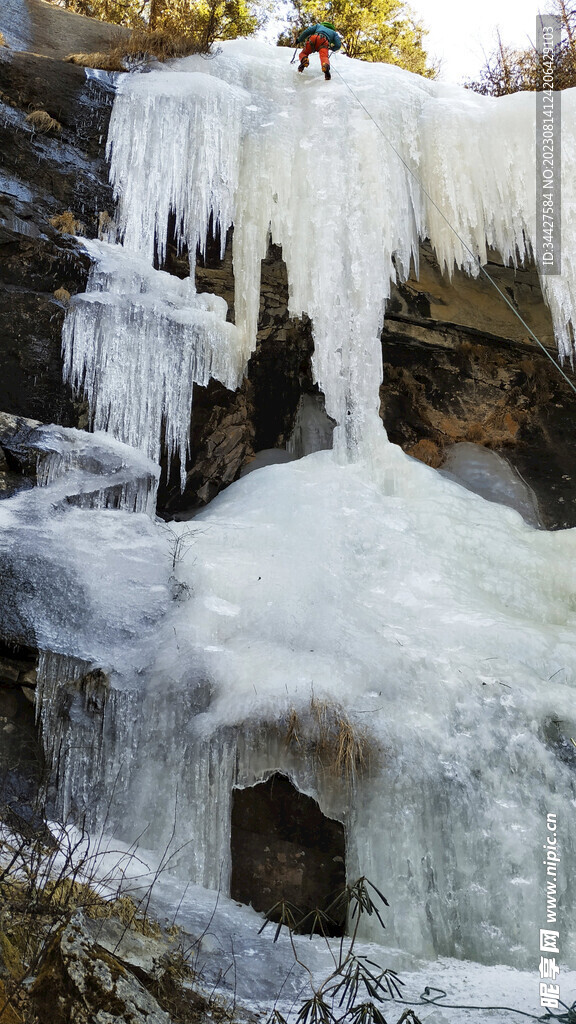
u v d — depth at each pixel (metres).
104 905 4.61
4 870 4.52
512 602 8.74
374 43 16.55
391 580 8.41
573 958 5.67
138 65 11.06
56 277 9.39
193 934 4.91
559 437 12.53
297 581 7.75
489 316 12.55
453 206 11.03
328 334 10.47
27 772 6.23
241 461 10.81
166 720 6.38
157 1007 3.49
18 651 6.41
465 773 6.20
